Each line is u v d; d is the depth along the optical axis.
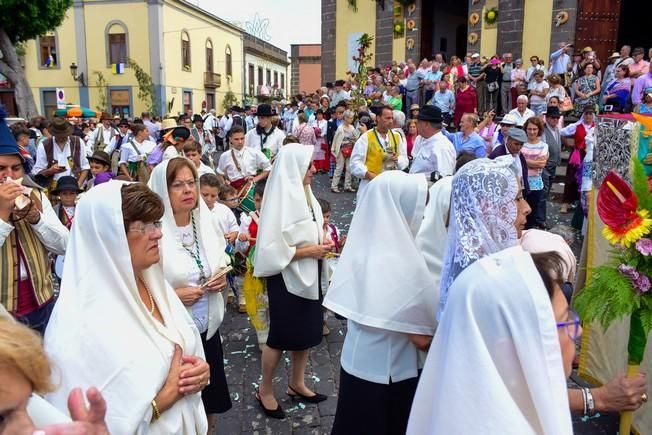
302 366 3.73
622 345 3.08
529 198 7.50
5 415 1.12
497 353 1.31
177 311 2.22
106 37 32.62
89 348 1.80
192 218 2.96
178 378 1.98
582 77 12.47
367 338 2.36
